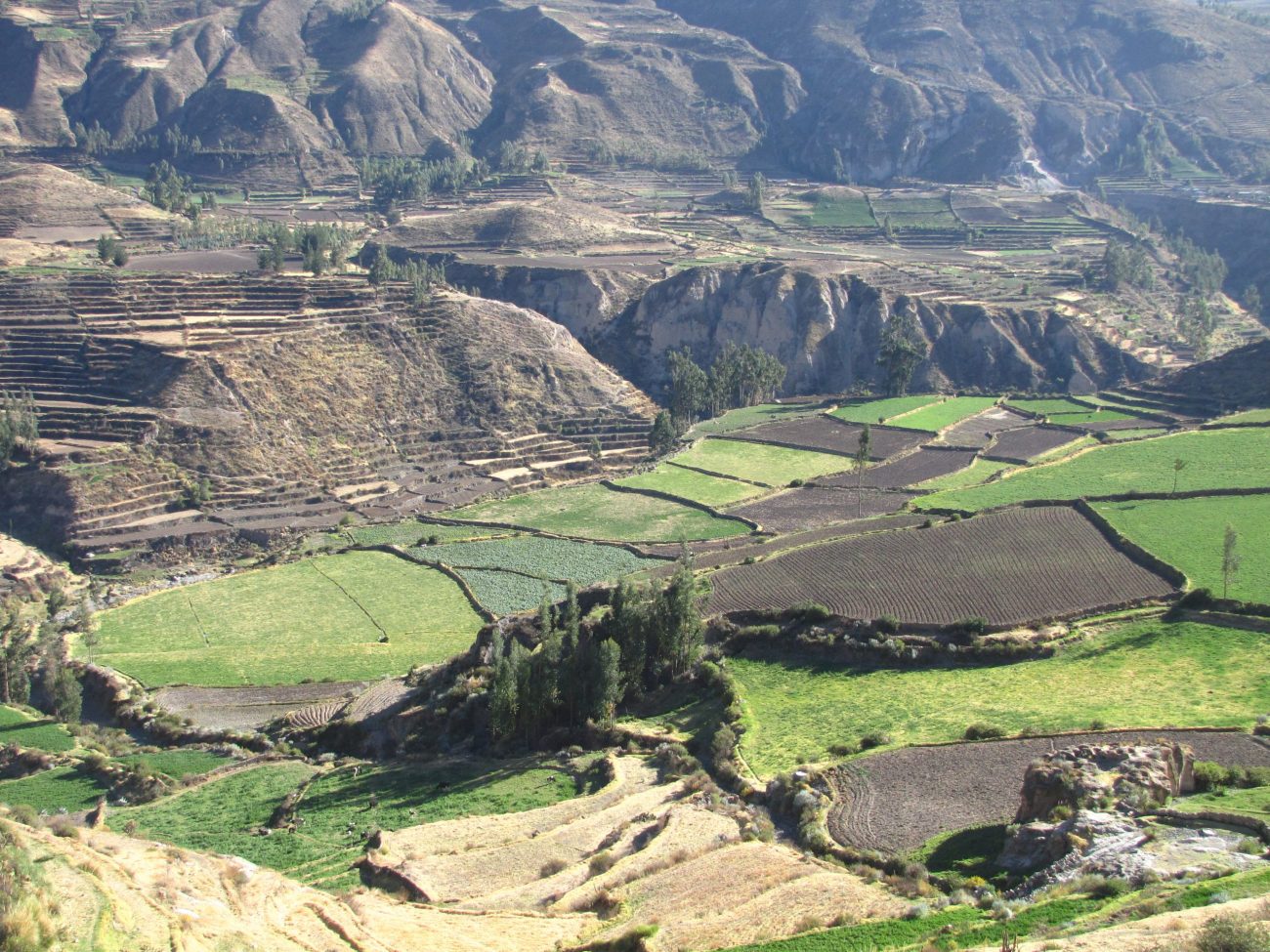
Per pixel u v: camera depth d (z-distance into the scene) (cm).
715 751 9312
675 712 10594
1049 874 6109
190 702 12444
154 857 7238
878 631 11044
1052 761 7294
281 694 12550
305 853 8306
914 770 8181
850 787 8038
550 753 10288
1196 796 7069
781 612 11644
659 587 11550
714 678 10756
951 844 7106
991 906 5916
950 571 12369
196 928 6162
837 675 10638
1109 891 5725
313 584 15900
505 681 10462
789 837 7644
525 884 7431
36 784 10375
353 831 8750
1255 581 11344
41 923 5725
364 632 14238
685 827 7838
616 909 6656
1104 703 9150
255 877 7262
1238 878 5541
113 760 10819
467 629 14138
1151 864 5931
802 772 8325
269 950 6178
